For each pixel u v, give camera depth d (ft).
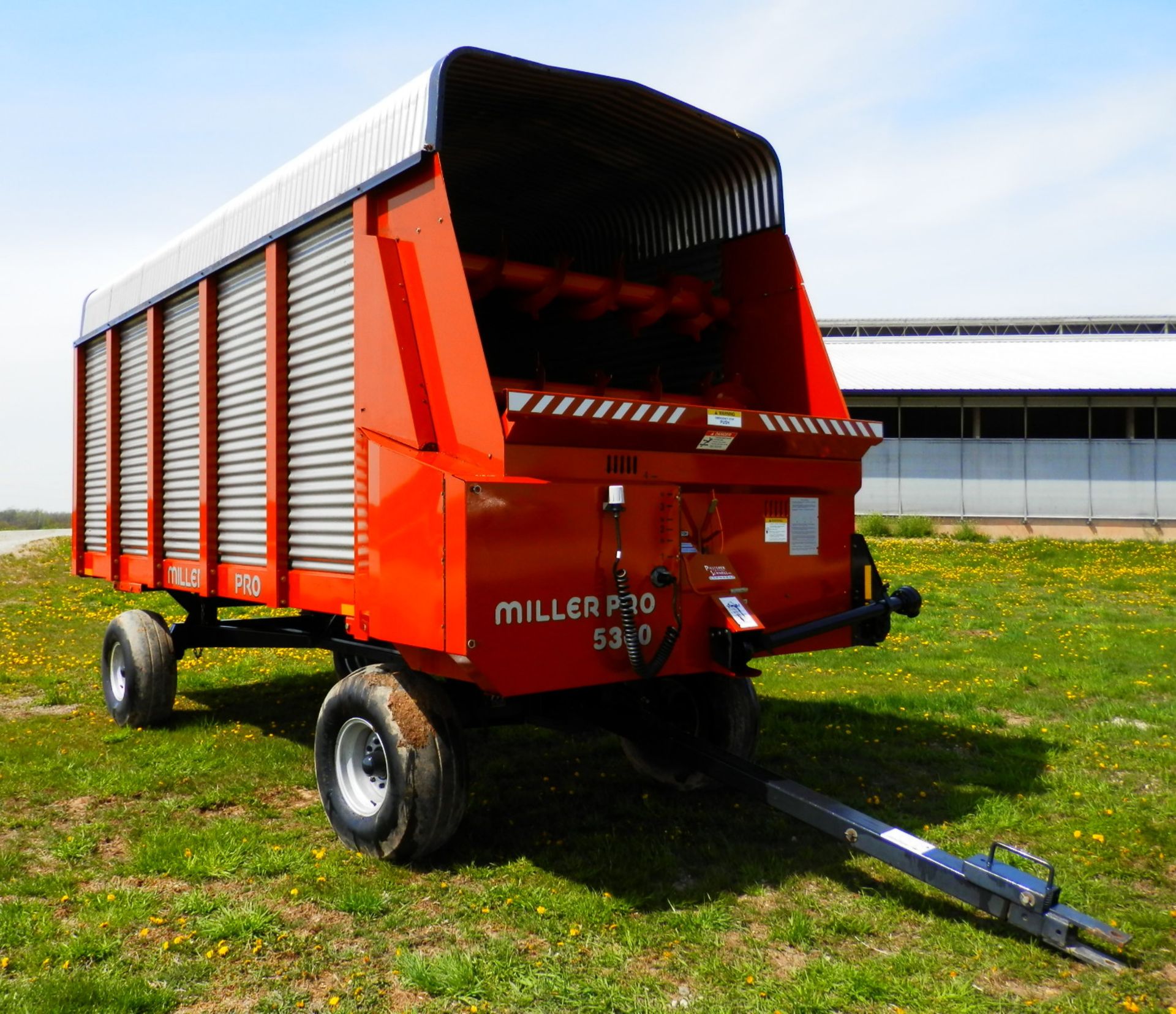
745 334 18.06
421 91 13.32
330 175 15.25
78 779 17.78
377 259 13.85
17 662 30.73
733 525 14.98
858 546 17.11
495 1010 9.99
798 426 15.44
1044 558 67.56
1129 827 15.42
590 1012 9.96
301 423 16.03
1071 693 25.58
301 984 10.52
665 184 18.72
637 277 20.15
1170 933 11.83
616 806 16.39
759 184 17.40
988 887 11.19
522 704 15.14
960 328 140.26
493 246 21.86
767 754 19.75
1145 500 88.28
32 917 12.00
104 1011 9.80
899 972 10.78
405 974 10.51
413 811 13.10
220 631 21.97
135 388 22.66
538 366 16.63
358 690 13.83
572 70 14.08
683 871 13.75
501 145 17.01
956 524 89.71
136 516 22.63
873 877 13.46
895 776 18.49
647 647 13.65
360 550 14.17
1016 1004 10.16
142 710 21.42
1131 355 110.22
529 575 12.40
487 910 12.19
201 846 14.32
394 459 13.28
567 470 12.89
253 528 17.35
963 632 36.86
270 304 16.61
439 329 13.04
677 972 10.81
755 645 14.14
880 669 29.40
